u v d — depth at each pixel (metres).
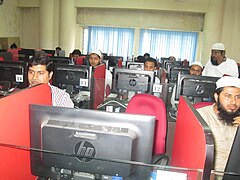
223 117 1.58
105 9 8.12
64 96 1.69
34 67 1.71
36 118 0.91
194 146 0.92
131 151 0.87
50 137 0.90
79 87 2.84
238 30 7.45
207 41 7.49
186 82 2.65
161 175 0.84
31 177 1.05
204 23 7.63
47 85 1.40
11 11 8.29
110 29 8.29
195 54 8.08
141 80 2.89
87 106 2.72
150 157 0.89
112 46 8.38
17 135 1.07
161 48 8.18
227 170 0.90
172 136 2.03
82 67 2.80
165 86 2.87
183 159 1.13
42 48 8.44
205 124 0.86
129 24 8.13
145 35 8.19
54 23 8.41
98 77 3.06
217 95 1.65
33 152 0.94
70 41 8.16
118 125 0.88
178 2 7.52
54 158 0.92
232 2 7.33
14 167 1.05
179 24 7.92
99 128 0.87
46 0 8.19
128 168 0.88
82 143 0.88
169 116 2.24
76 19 8.30
